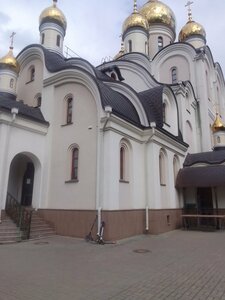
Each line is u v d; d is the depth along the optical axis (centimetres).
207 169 1828
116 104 1427
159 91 1738
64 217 1327
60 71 1534
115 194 1242
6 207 1307
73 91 1488
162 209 1553
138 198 1435
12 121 1323
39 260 834
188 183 1794
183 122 2092
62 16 2375
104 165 1237
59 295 543
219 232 1577
